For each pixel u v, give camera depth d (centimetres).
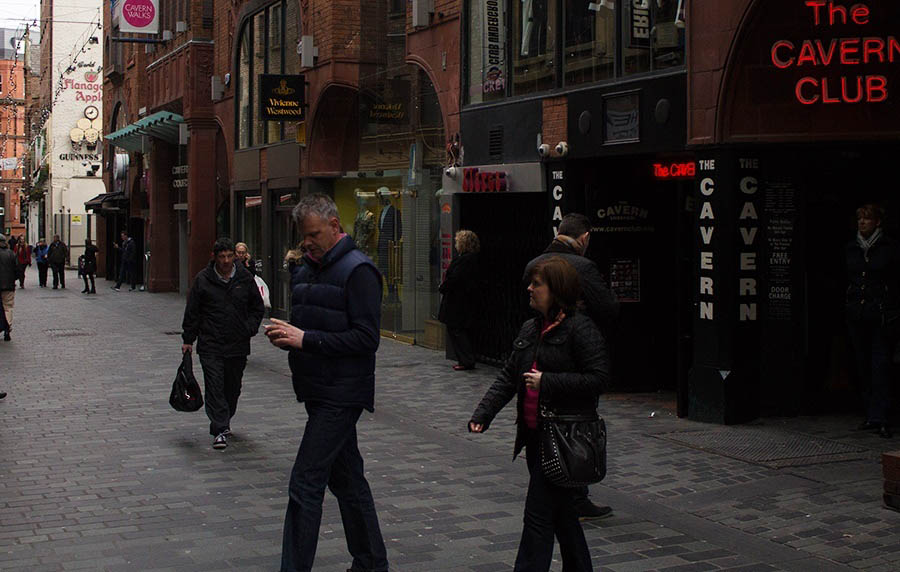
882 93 905
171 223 3294
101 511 668
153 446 884
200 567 552
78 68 6041
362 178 1900
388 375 1307
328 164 1986
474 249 1332
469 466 797
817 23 904
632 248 1130
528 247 1280
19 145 10056
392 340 1731
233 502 693
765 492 702
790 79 920
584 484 462
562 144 1144
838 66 913
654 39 1034
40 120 7144
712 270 939
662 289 1134
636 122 1047
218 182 2856
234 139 2448
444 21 1453
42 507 679
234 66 2436
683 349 975
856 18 896
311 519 503
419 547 588
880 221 868
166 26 3097
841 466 772
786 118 924
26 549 584
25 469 792
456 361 1438
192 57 2817
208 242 2880
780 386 957
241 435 935
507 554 575
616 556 570
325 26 1883
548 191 1190
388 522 640
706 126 941
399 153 1741
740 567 550
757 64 916
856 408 988
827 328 990
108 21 4084
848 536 602
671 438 880
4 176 9838
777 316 950
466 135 1381
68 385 1248
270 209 2230
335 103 1944
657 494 703
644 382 1130
